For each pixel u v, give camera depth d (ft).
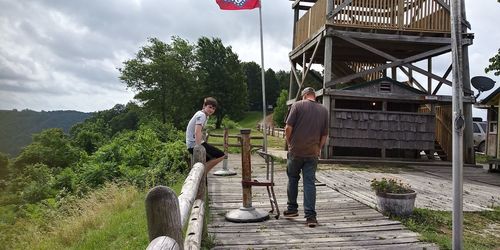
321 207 22.21
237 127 161.27
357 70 61.93
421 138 48.67
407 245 15.79
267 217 19.42
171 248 5.32
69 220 28.84
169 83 192.03
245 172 19.42
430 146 48.75
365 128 47.60
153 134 69.41
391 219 19.62
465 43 47.34
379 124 47.98
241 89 220.64
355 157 48.49
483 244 16.85
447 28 46.14
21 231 31.30
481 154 72.43
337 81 46.03
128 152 57.31
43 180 67.00
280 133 103.45
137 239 17.80
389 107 52.26
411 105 52.34
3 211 47.47
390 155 51.19
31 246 24.68
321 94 46.39
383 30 45.80
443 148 51.37
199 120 21.94
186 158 45.39
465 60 48.47
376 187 20.94
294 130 18.70
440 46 49.65
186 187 10.18
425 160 48.37
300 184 30.12
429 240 16.33
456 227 14.52
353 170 39.34
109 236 19.56
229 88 214.69
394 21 45.80
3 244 27.30
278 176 34.30
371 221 19.21
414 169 42.57
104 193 35.94
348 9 45.34
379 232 17.47
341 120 47.11
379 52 46.21
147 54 196.75
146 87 192.85
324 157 46.34
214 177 33.91
